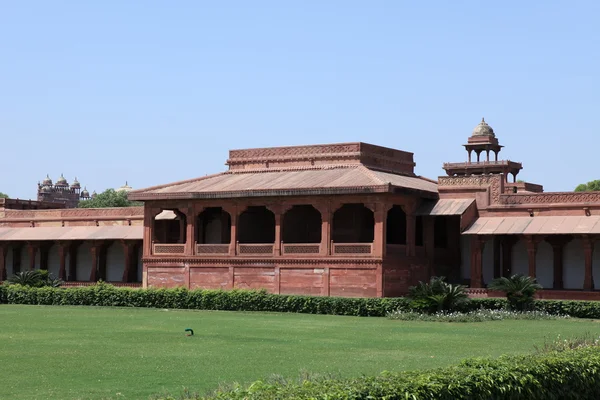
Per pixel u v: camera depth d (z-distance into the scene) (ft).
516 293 119.85
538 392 44.75
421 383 38.55
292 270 142.92
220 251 151.02
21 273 160.97
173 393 51.60
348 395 35.42
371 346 79.66
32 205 217.77
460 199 145.48
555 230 132.36
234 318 117.50
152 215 158.30
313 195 140.77
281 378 52.24
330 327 101.86
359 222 148.36
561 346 59.31
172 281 155.33
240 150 165.07
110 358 69.46
